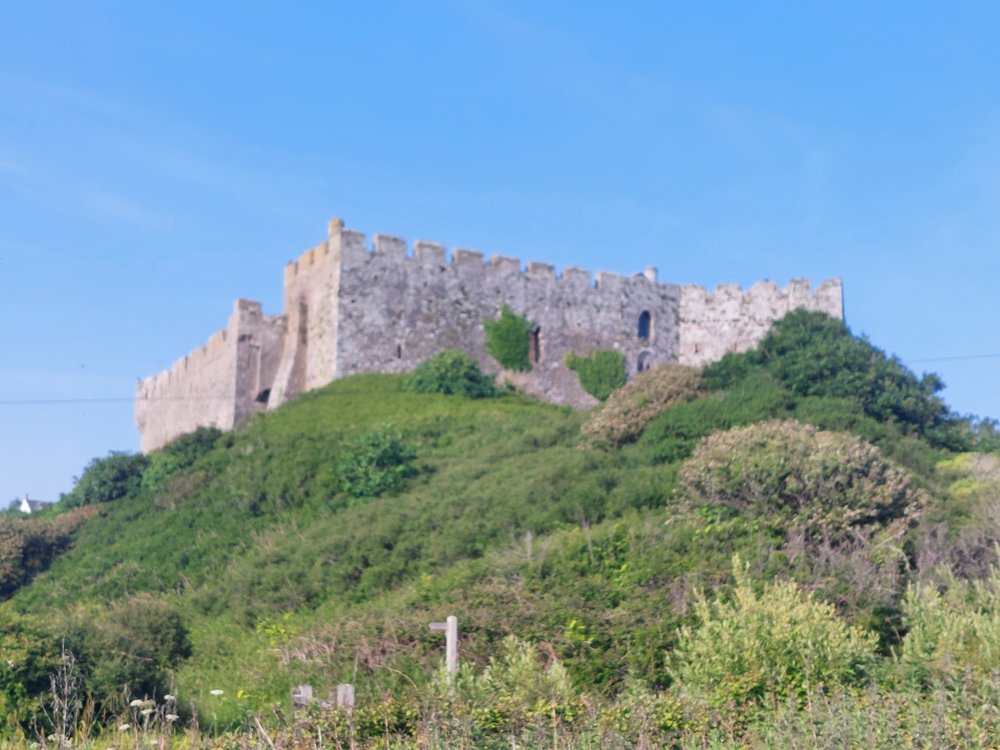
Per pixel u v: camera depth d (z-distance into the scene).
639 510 32.06
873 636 20.78
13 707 19.66
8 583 41.91
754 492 30.08
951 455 42.75
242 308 59.50
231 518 41.84
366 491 41.41
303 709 15.91
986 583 24.44
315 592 32.41
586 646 22.61
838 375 46.91
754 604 19.92
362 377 55.62
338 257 56.44
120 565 40.78
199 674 25.58
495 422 49.34
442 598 26.08
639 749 14.60
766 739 15.60
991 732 15.04
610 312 62.44
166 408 72.06
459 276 59.03
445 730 14.55
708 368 49.72
